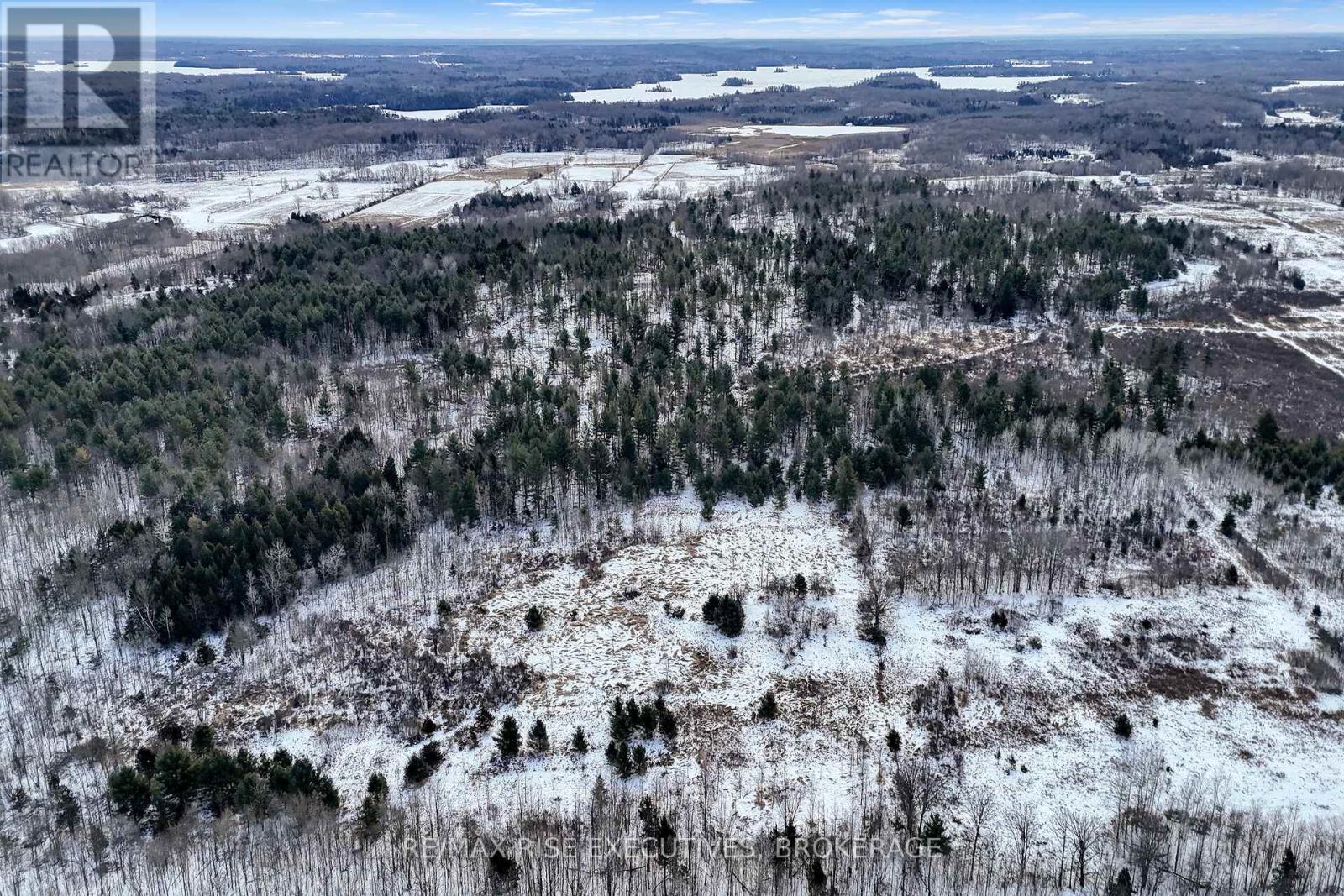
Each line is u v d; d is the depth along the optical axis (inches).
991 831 2016.5
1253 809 2068.2
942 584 2906.0
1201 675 2522.1
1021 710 2385.6
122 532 3075.8
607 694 2465.6
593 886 1845.5
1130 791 2118.6
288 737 2368.4
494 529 3336.6
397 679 2559.1
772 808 2080.5
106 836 2038.6
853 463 3503.9
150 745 2347.4
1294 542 3191.4
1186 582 2947.8
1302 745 2281.0
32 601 2851.9
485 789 2162.9
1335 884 1815.9
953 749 2257.6
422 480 3385.8
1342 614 2802.7
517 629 2743.6
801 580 2851.9
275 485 3508.9
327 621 2812.5
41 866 1968.5
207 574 2795.3
